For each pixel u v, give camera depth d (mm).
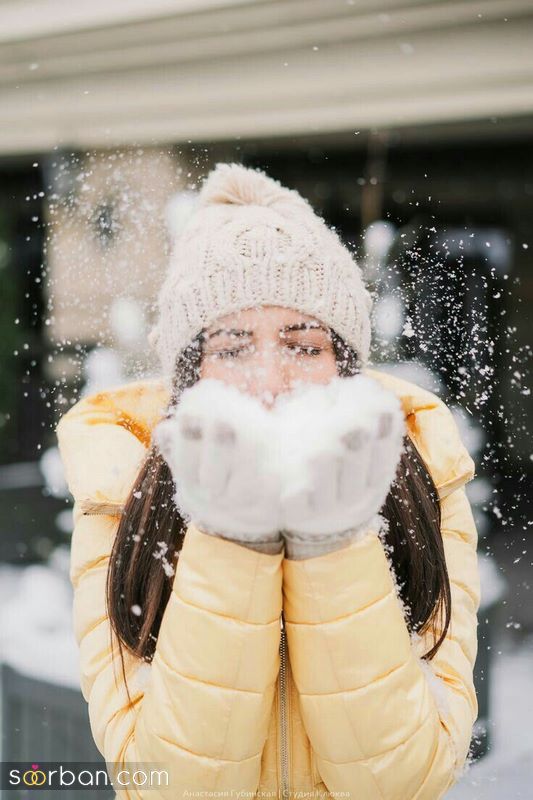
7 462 4086
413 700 792
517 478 1819
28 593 2928
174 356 964
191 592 770
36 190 3973
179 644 773
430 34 3098
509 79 3113
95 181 1824
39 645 2195
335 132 3627
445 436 1062
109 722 875
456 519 1081
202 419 658
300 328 919
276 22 3033
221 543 760
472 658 995
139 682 892
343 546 772
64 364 1818
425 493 979
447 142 4051
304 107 3439
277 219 973
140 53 3379
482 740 1887
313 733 794
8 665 2029
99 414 1105
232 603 755
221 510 708
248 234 932
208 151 3494
